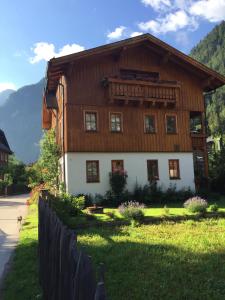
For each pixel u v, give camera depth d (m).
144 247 10.52
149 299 6.61
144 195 25.44
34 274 8.90
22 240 13.15
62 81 26.39
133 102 26.36
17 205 31.48
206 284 7.26
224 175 30.94
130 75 27.31
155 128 27.31
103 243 11.33
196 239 11.66
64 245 5.31
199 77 29.33
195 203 17.70
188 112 28.66
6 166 62.94
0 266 9.95
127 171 25.97
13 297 7.41
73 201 18.81
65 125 25.06
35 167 36.97
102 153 25.44
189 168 28.02
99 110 25.69
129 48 27.05
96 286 3.35
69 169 24.47
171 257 9.34
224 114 75.94
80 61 25.55
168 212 17.55
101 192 25.05
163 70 28.31
